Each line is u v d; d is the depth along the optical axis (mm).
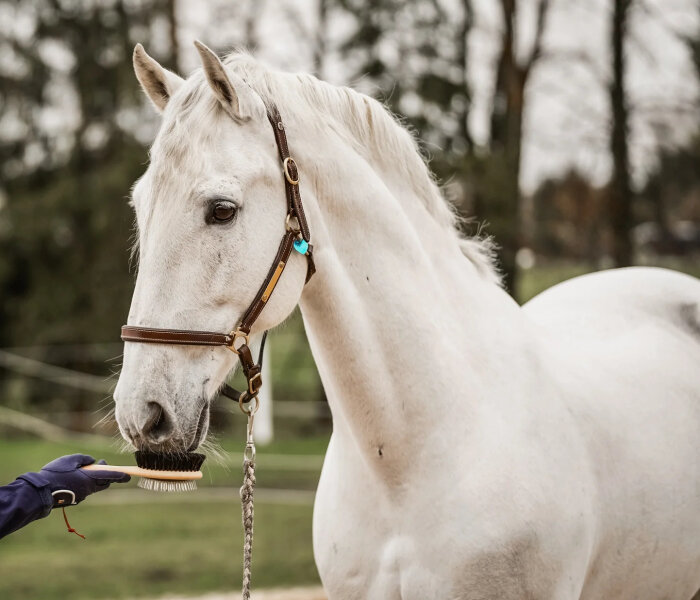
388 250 2998
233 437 14742
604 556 3186
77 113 17484
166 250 2635
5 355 16766
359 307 2943
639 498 3232
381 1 15719
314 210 2910
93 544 8500
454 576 2818
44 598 6715
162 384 2604
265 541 8477
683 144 15211
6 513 2646
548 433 3004
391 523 2943
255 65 2988
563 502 2938
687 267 16531
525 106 16562
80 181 17125
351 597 3037
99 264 16984
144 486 2650
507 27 16188
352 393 2949
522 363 3115
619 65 15266
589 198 16453
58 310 17203
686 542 3402
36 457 12695
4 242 17312
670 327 3982
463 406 2963
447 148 15445
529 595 2889
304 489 10898
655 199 16109
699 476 3475
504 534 2816
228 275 2684
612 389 3379
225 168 2699
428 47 15773
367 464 2982
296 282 2834
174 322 2627
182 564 7672
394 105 15414
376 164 3127
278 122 2859
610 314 3906
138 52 2930
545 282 16969
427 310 3014
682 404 3576
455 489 2865
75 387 16766
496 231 15109
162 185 2656
